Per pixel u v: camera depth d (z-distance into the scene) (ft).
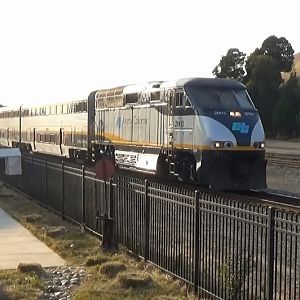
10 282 30.86
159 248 34.81
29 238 44.09
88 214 47.16
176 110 69.05
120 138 85.05
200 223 30.48
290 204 55.01
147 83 77.61
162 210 34.63
